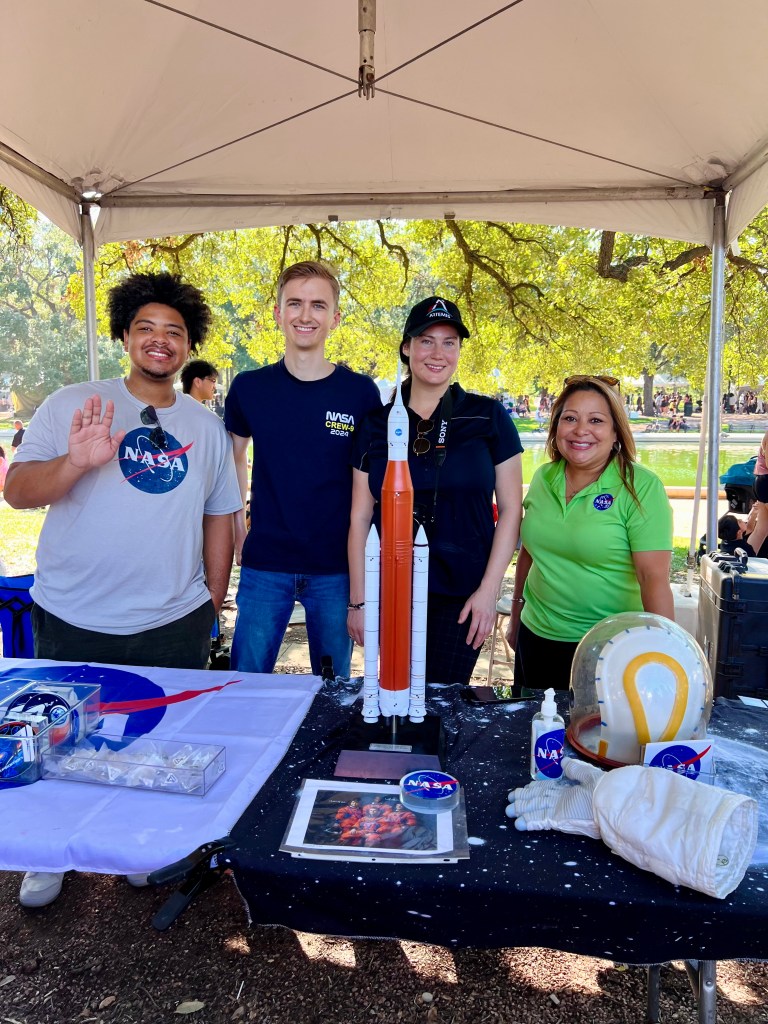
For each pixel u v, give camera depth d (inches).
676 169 134.5
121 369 852.6
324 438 86.0
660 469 539.8
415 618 49.4
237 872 36.4
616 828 36.2
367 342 362.9
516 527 77.2
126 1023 63.2
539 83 117.0
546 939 35.5
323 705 57.2
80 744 48.1
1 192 306.8
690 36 101.2
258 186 148.2
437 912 35.5
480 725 54.6
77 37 104.2
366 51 92.2
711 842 33.3
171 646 77.2
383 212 153.4
